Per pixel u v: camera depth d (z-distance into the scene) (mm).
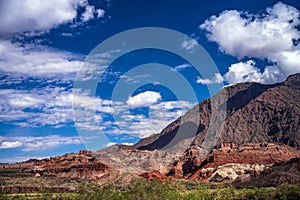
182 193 164750
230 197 166000
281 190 154500
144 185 159125
